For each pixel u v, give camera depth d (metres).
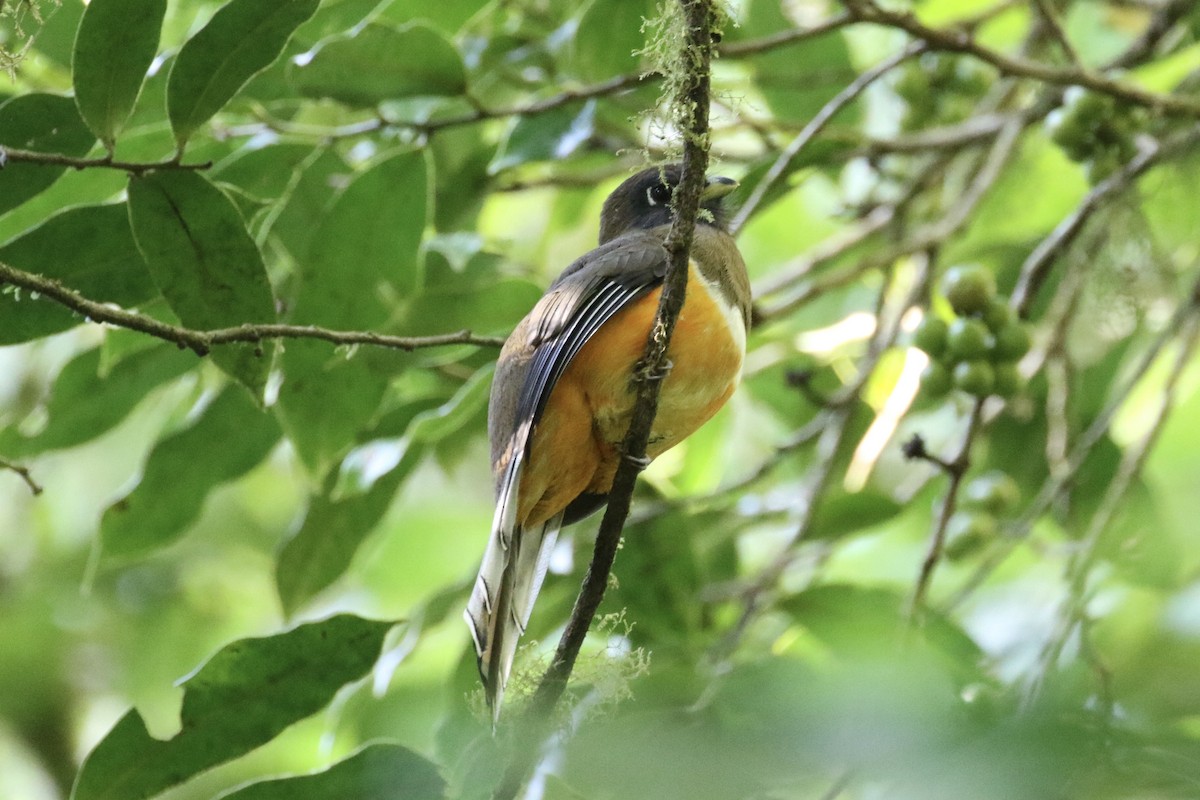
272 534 18.83
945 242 12.02
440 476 17.75
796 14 13.81
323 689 7.95
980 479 12.02
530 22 11.65
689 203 7.05
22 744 17.45
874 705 5.15
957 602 10.97
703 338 8.09
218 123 10.54
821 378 13.66
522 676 7.50
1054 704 6.40
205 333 7.72
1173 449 15.20
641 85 10.38
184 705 7.83
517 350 8.42
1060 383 12.19
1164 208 13.10
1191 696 6.19
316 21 10.72
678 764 5.30
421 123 10.31
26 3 8.00
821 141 10.46
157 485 11.23
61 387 11.12
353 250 9.80
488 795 7.61
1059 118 11.02
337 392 10.02
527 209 16.30
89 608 18.28
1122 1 13.37
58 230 8.43
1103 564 11.91
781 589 11.23
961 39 10.27
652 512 10.99
